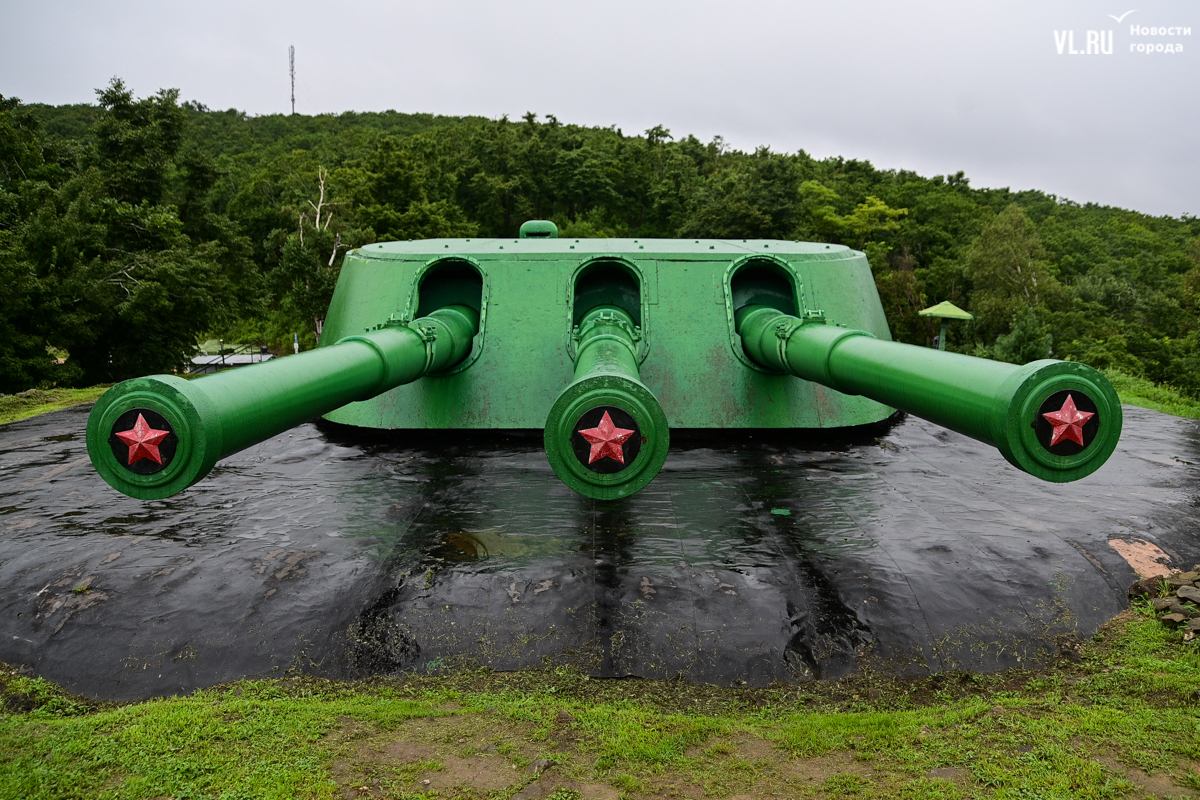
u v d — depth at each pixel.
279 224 42.44
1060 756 4.73
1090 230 75.25
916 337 46.56
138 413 4.54
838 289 11.38
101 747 4.82
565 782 4.59
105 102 31.73
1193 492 8.88
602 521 7.82
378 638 6.12
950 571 6.84
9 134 27.41
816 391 10.84
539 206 55.59
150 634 6.16
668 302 11.02
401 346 7.98
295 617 6.30
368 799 4.38
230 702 5.37
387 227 42.50
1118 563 7.08
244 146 97.12
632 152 57.56
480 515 7.96
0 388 23.05
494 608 6.37
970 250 49.03
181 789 4.43
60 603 6.48
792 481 8.95
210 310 27.02
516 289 11.10
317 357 6.30
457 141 60.28
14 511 8.23
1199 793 4.37
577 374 6.56
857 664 5.94
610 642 6.05
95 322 25.06
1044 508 8.24
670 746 4.94
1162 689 5.50
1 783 4.44
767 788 4.55
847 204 59.88
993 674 5.89
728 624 6.19
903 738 5.02
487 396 10.65
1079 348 33.09
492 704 5.45
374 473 9.25
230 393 4.91
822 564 6.95
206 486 8.87
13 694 5.74
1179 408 15.07
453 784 4.54
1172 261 67.38
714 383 10.72
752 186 47.56
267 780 4.51
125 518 8.01
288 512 8.10
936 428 11.34
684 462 9.55
